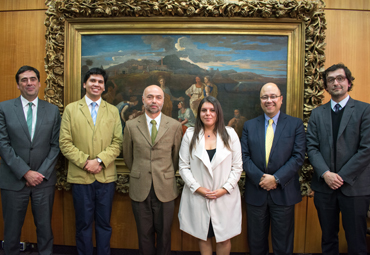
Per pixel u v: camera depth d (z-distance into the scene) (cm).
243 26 227
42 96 242
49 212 201
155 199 189
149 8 224
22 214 195
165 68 233
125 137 197
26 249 240
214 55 231
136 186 188
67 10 227
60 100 232
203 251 185
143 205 189
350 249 178
